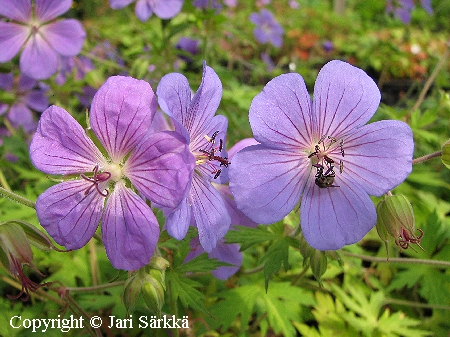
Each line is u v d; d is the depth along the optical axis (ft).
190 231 0.31
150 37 0.89
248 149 0.26
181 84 0.24
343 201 0.26
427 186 0.66
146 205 0.24
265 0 1.33
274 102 0.25
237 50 1.15
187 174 0.23
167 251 0.33
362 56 1.35
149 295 0.27
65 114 0.25
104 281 0.47
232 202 0.35
